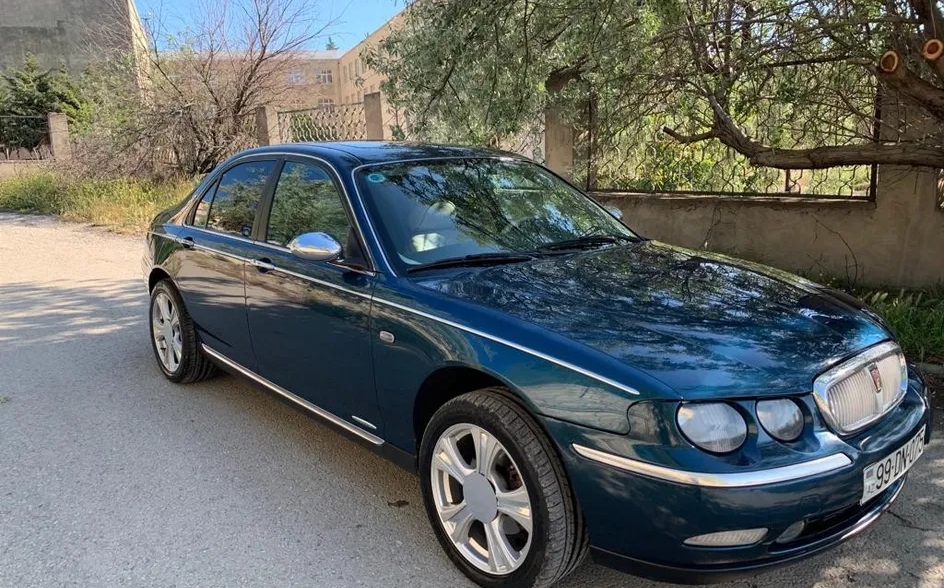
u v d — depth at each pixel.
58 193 15.61
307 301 3.65
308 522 3.40
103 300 7.84
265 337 4.06
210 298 4.55
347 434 3.61
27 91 24.92
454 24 6.58
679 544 2.39
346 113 12.80
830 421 2.57
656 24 5.96
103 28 19.06
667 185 8.48
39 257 10.48
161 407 4.81
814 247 7.30
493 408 2.76
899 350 3.08
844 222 7.08
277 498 3.62
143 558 3.13
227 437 4.34
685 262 3.69
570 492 2.62
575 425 2.53
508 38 6.59
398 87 7.36
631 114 7.31
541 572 2.65
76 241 11.80
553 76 7.92
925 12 5.14
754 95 6.59
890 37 5.48
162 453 4.13
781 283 3.48
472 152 4.40
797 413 2.51
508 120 6.95
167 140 15.32
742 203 7.64
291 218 4.02
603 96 7.09
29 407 4.84
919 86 5.04
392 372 3.19
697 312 2.94
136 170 15.48
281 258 3.90
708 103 6.77
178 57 15.27
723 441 2.38
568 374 2.58
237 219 4.48
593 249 3.82
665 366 2.50
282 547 3.20
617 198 8.45
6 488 3.76
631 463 2.42
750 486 2.33
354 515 3.46
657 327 2.77
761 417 2.45
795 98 6.45
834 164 5.90
